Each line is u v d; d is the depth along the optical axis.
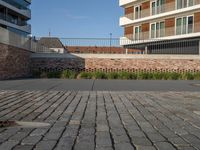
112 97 11.52
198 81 22.67
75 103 9.77
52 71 27.30
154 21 46.19
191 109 8.70
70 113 7.86
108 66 28.83
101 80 22.59
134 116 7.55
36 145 4.84
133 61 28.98
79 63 28.70
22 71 25.95
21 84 17.08
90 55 28.73
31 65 28.53
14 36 23.50
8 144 4.88
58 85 16.88
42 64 28.62
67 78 24.62
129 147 4.80
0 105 9.07
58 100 10.41
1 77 21.11
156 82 20.97
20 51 25.20
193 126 6.43
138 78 25.23
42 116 7.36
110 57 28.80
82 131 5.84
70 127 6.17
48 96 11.52
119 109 8.66
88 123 6.62
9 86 15.70
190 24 40.72
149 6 46.75
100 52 31.62
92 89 14.89
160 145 4.93
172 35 43.00
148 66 29.11
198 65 29.48
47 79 22.58
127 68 28.94
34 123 6.51
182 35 41.31
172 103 10.00
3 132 5.67
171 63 29.28
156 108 8.89
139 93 13.09
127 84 18.58
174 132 5.87
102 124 6.53
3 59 21.36
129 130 5.99
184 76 25.67
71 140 5.16
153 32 46.28
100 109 8.62
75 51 31.72
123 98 11.25
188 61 29.44
